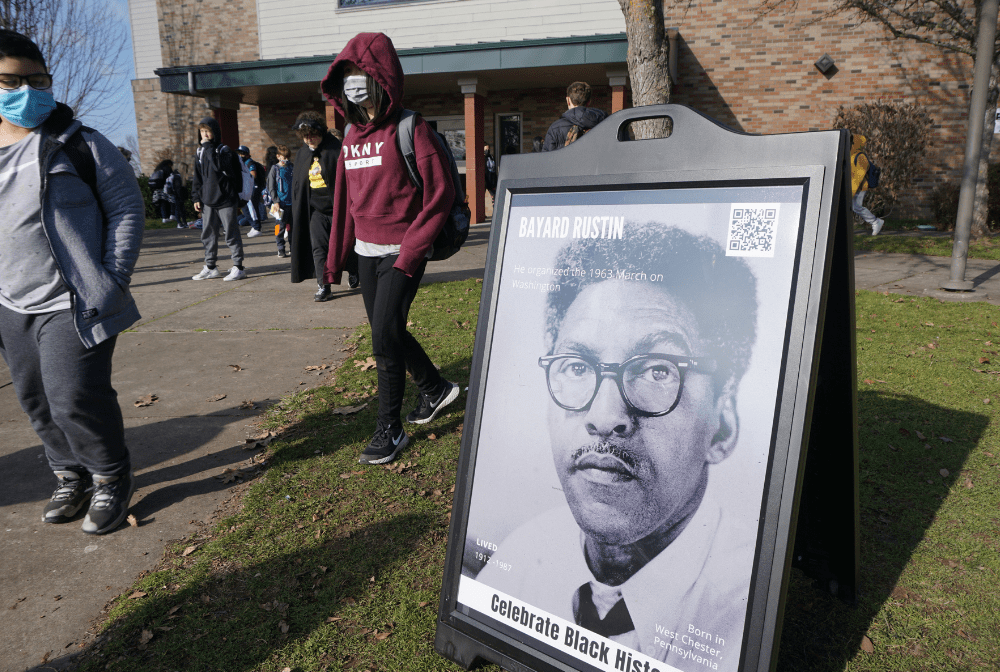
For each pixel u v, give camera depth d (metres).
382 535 2.43
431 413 3.48
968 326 5.05
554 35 14.71
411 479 2.88
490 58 12.95
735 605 1.32
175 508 2.72
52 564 2.33
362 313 6.23
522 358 1.70
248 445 3.30
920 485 2.65
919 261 8.65
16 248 2.29
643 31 5.80
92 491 2.74
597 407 1.56
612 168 1.62
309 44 16.33
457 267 8.65
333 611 2.01
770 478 1.31
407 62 13.34
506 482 1.68
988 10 5.96
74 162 2.30
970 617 1.88
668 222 1.50
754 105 14.00
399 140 2.76
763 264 1.37
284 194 10.23
